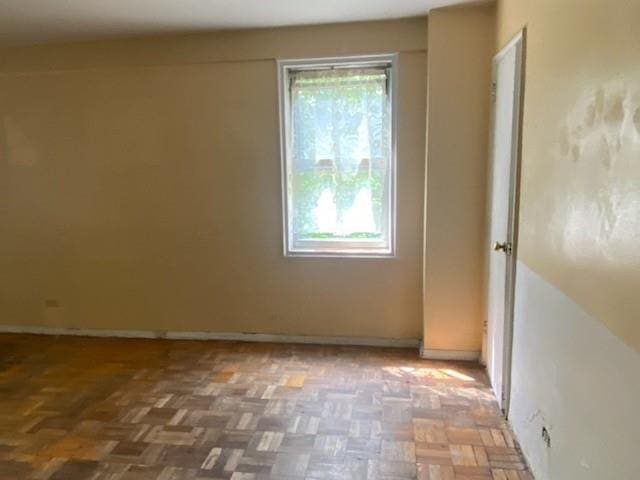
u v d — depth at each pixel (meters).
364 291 3.44
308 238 3.51
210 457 2.15
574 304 1.50
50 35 3.27
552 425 1.72
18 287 3.89
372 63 3.22
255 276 3.55
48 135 3.64
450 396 2.68
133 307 3.75
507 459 2.10
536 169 1.91
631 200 1.14
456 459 2.11
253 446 2.23
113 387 2.87
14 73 3.58
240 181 3.46
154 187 3.57
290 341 3.58
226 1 2.68
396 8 2.87
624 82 1.19
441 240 3.09
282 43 3.23
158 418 2.50
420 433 2.32
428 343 3.21
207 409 2.58
